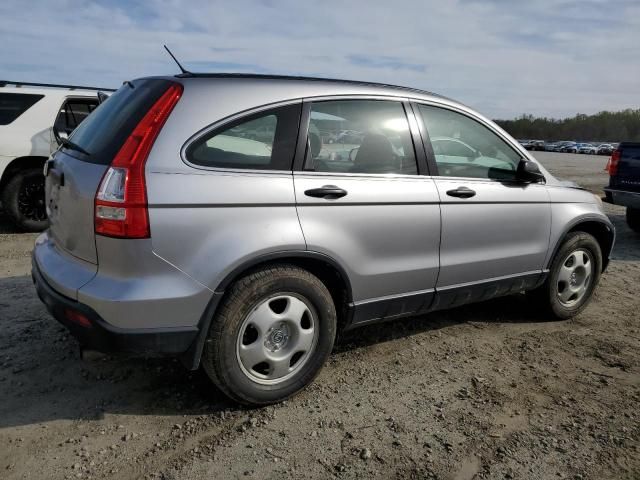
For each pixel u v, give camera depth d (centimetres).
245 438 278
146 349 264
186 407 304
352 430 288
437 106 371
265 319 292
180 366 349
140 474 249
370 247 324
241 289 280
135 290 256
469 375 354
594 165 3044
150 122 268
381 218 325
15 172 691
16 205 690
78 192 269
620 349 403
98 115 322
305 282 299
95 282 262
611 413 314
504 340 413
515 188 401
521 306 488
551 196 424
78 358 354
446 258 363
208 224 268
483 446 279
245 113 288
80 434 276
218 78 295
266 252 282
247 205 278
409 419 301
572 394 335
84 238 268
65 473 247
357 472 255
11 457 256
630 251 739
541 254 421
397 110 349
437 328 431
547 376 357
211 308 273
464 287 380
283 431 285
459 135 382
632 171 792
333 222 306
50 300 280
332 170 313
